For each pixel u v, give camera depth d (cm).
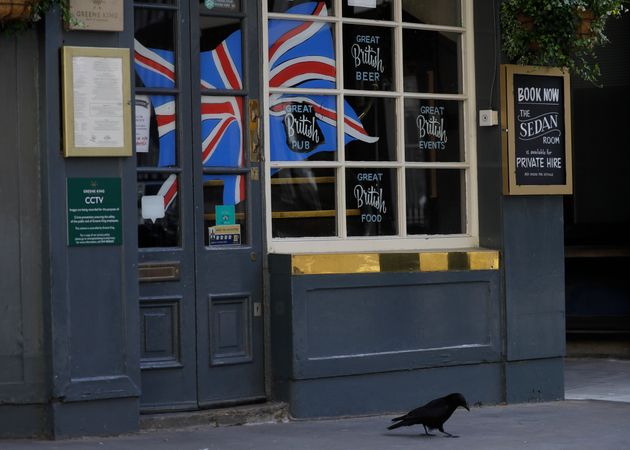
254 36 915
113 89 793
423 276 963
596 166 1427
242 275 901
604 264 1423
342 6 967
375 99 984
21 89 783
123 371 803
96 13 785
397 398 951
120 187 802
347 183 961
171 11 877
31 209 788
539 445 812
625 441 833
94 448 755
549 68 1031
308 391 902
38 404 791
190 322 870
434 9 1020
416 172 1003
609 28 1416
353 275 921
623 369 1305
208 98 895
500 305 1013
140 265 851
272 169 923
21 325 787
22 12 751
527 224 1028
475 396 1001
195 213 877
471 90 1030
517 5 1001
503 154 1009
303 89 940
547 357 1041
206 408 877
